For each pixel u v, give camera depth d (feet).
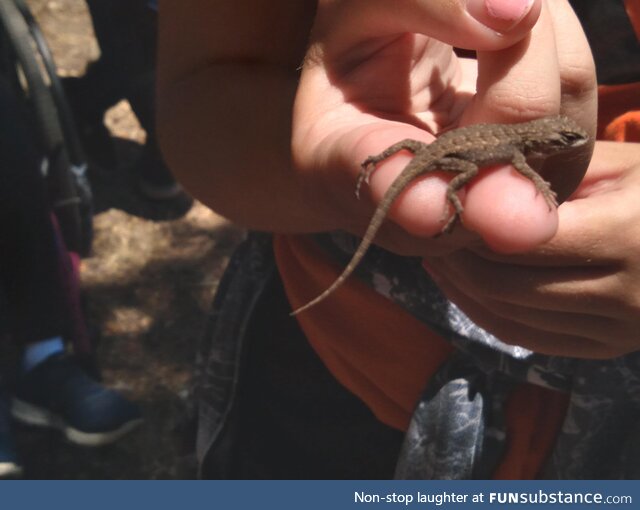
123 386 2.66
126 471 2.44
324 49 0.93
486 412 1.21
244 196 1.18
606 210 0.90
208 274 3.04
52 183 2.50
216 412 1.54
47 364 2.51
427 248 0.89
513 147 0.85
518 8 0.74
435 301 1.17
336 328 1.29
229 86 1.17
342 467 1.44
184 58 1.25
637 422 1.17
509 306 0.99
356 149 0.81
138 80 3.01
